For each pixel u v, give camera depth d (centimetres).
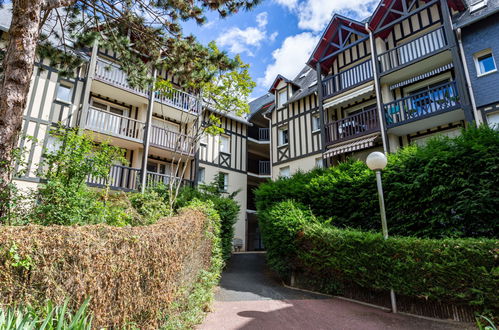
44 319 213
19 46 466
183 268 452
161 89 1052
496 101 1004
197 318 455
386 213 741
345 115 1528
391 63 1314
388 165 752
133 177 1402
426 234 651
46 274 238
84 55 1264
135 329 307
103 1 635
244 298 630
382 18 1330
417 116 1118
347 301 605
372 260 570
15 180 977
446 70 1168
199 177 1747
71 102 1209
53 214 474
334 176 884
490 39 1060
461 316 461
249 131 2231
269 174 2136
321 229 693
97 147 677
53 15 746
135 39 784
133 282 314
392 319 486
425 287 493
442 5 1124
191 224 507
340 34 1472
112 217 562
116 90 1378
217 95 1120
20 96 464
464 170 621
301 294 671
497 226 562
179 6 664
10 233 240
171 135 1565
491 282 428
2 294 219
